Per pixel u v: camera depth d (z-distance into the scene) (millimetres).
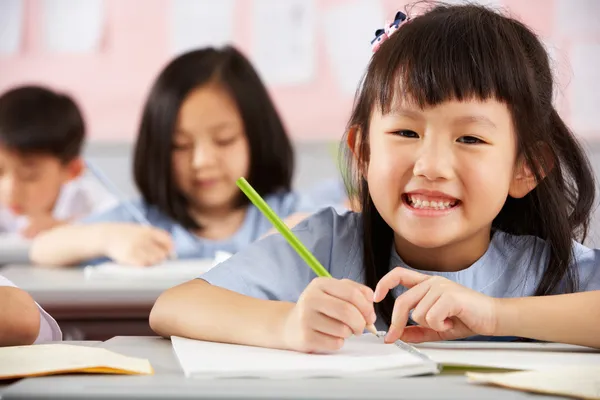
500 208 1106
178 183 2502
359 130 1206
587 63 4133
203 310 1049
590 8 4133
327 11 4227
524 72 1112
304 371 790
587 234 1304
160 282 1873
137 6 4230
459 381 775
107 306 1778
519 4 4137
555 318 1015
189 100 2457
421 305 1006
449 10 1168
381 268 1241
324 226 1294
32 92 3219
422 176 1062
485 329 1015
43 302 1769
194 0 4234
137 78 4234
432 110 1058
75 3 4219
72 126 3262
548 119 1188
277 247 1261
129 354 951
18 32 4219
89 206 3861
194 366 812
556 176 1210
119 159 4188
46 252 2402
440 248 1197
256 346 978
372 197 1134
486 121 1065
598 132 4117
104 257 2369
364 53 4227
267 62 4242
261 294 1206
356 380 775
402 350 927
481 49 1081
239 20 4246
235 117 2486
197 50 2547
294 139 4195
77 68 4227
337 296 931
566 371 782
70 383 740
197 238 2527
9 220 3703
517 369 840
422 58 1070
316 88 4238
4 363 813
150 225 2506
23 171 3168
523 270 1222
